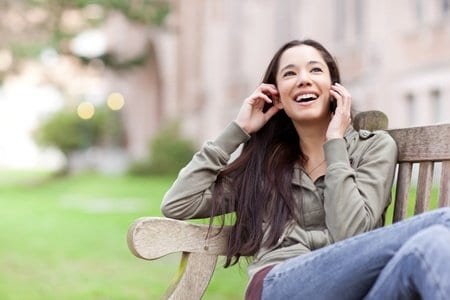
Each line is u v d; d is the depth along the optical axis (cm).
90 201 2362
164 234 311
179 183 337
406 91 1994
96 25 2088
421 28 1930
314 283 278
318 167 346
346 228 309
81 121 4678
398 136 334
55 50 2161
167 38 4144
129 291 832
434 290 236
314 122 343
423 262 241
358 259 269
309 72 339
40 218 1809
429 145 313
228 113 3347
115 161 5012
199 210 339
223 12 3434
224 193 342
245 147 354
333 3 2361
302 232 325
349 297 272
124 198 2441
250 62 3109
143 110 5031
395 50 2030
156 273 970
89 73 2809
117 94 5041
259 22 2998
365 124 351
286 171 338
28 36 2120
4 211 2034
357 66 2198
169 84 4166
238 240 327
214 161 339
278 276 289
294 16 2645
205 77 3631
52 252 1180
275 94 349
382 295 252
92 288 852
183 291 318
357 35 2248
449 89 1839
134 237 303
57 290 840
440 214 264
